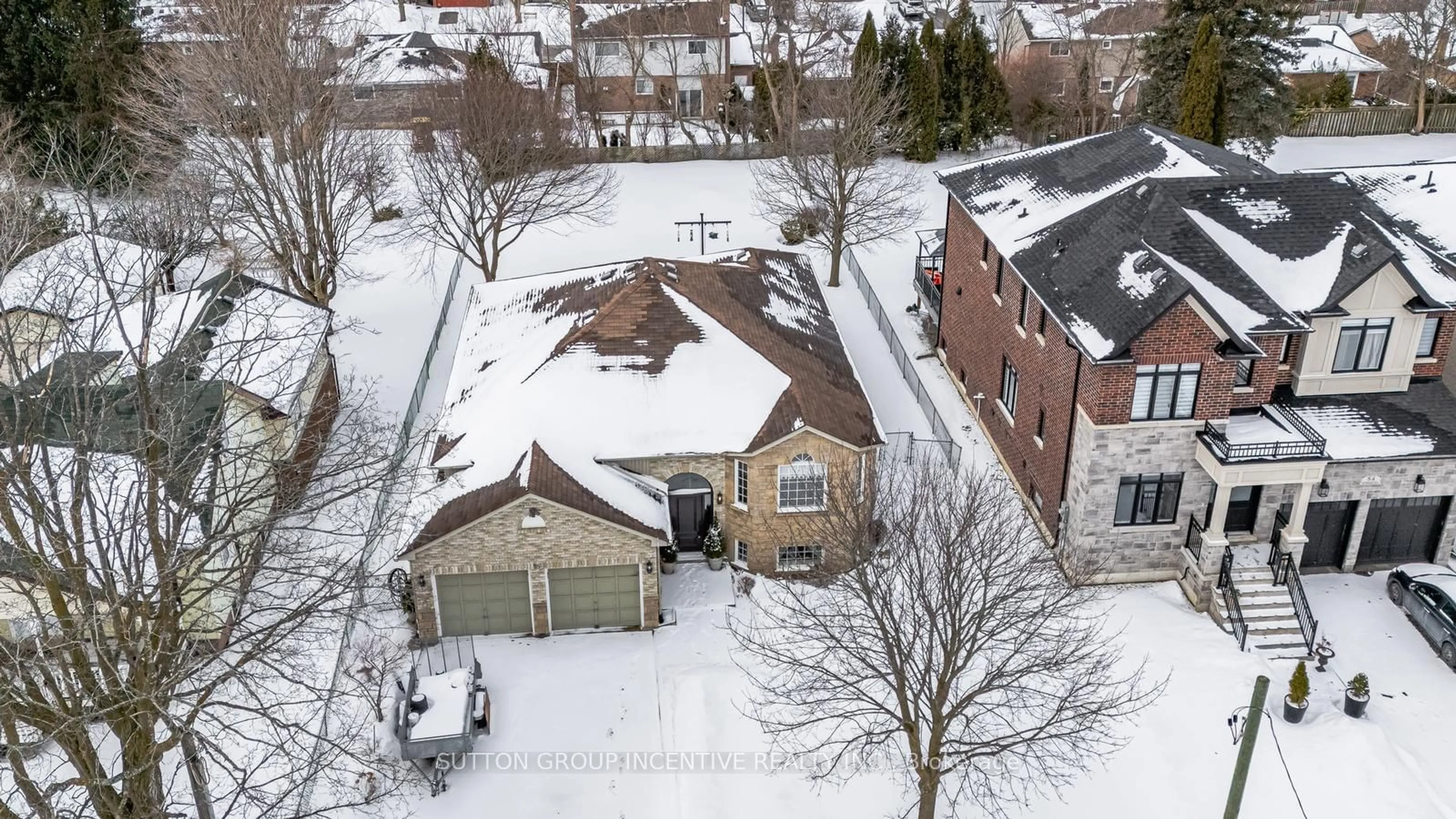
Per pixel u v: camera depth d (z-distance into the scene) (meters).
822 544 31.45
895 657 24.67
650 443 33.72
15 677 22.44
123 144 48.19
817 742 28.64
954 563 26.44
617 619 32.78
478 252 55.19
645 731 29.06
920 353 47.75
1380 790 26.80
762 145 70.38
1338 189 35.66
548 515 30.73
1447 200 38.75
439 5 106.25
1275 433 32.16
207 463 29.61
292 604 33.09
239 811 26.72
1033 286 34.91
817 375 36.53
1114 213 35.28
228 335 36.66
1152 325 30.03
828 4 78.50
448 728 27.41
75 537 22.95
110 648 26.27
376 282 53.53
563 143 55.75
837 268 53.75
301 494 29.50
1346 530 34.09
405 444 34.59
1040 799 27.14
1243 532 33.94
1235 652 31.23
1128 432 31.81
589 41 77.06
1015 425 38.28
